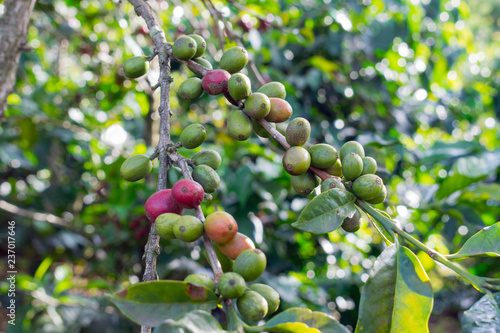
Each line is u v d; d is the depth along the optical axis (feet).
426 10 14.79
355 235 13.61
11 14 7.28
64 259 18.43
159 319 3.28
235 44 8.78
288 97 10.69
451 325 21.65
